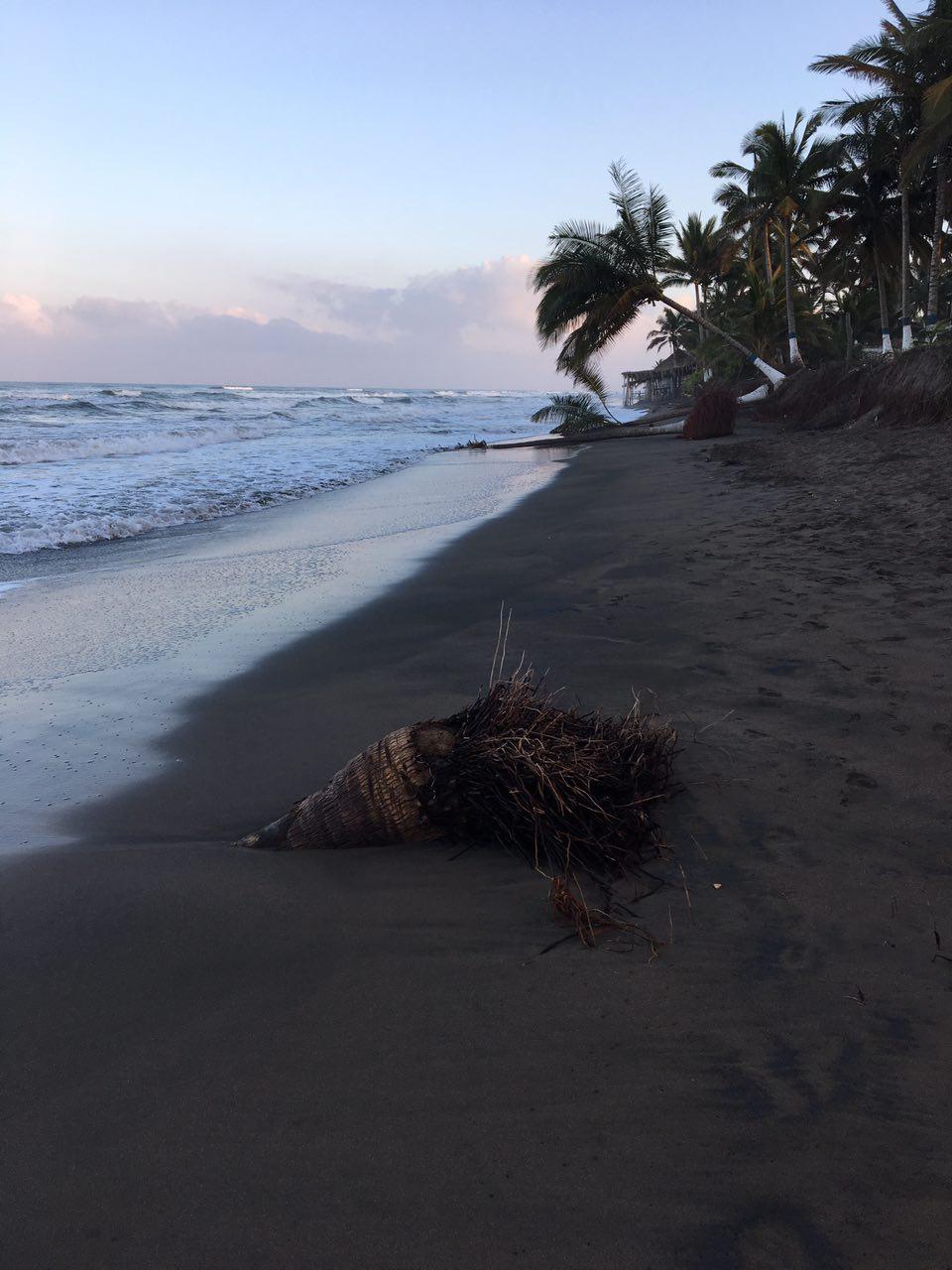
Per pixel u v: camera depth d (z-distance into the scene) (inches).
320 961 107.4
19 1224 72.6
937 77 1121.4
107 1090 87.3
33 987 105.2
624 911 113.2
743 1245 67.0
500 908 116.6
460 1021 94.4
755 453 740.7
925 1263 64.7
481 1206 71.6
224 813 152.9
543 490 650.8
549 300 1291.8
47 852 139.5
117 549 452.8
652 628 242.2
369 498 657.0
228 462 954.1
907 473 484.7
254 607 309.9
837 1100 79.9
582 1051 88.7
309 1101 84.0
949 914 106.7
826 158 1320.1
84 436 1262.3
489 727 137.3
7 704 215.2
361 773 134.2
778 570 296.7
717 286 2094.0
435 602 302.5
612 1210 70.5
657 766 144.0
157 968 107.7
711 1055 86.8
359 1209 72.1
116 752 182.1
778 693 183.2
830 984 96.0
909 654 197.5
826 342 1822.1
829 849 123.4
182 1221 72.1
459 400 4778.5
